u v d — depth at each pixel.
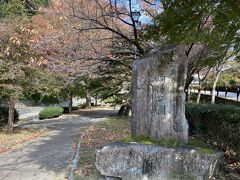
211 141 6.67
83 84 17.06
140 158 5.17
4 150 9.68
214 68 15.90
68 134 13.20
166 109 5.54
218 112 6.50
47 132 14.00
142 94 5.77
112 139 9.78
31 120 20.41
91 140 10.06
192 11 4.58
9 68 11.66
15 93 12.22
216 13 4.30
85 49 8.20
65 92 22.83
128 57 9.09
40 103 26.19
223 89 24.91
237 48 5.06
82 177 6.01
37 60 11.16
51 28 9.55
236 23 4.51
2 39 11.55
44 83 13.15
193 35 4.69
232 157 5.85
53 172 6.92
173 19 4.82
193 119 7.68
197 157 4.93
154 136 5.58
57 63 10.01
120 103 19.14
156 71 5.62
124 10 7.78
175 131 5.50
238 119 5.82
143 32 7.55
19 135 12.80
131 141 5.62
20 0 15.62
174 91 5.54
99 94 18.67
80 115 23.12
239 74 17.94
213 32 4.77
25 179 6.48
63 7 7.82
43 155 8.82
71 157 8.32
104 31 8.42
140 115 5.79
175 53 5.54
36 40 9.55
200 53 8.25
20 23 11.63
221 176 5.24
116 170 5.27
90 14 7.52
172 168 5.00
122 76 15.53
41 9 10.09
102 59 8.23
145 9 8.72
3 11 16.47
